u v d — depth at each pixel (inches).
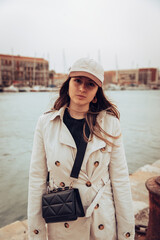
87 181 47.7
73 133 48.6
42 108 1199.6
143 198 129.0
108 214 49.6
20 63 4397.1
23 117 840.3
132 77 5659.5
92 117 49.3
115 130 50.8
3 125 650.8
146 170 175.5
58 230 50.2
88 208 46.8
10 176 245.1
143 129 578.9
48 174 52.3
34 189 49.3
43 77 4630.9
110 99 53.6
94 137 47.8
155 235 79.8
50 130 48.4
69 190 46.3
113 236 50.9
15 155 339.0
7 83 4323.3
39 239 49.9
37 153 49.9
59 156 46.4
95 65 45.6
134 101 1788.9
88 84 46.0
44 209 46.6
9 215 165.0
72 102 49.8
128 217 50.1
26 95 2861.7
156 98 2287.2
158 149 373.4
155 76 5502.0
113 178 51.5
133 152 355.3
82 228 48.9
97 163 47.4
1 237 96.7
